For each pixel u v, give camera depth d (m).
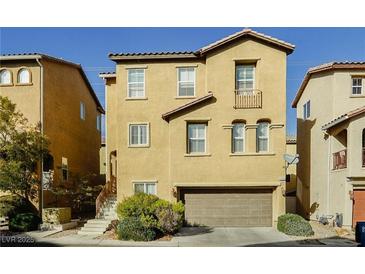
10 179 16.98
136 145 18.98
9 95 20.02
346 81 19.66
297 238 14.98
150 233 14.62
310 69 21.14
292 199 26.38
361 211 17.39
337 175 18.69
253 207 18.14
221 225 18.11
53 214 17.33
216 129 18.09
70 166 23.25
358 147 17.36
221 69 18.28
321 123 20.84
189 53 18.84
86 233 16.08
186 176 18.03
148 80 19.30
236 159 17.92
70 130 23.47
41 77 19.95
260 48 18.17
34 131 18.84
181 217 16.83
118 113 19.17
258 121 18.08
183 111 18.22
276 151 17.75
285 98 17.95
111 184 20.44
